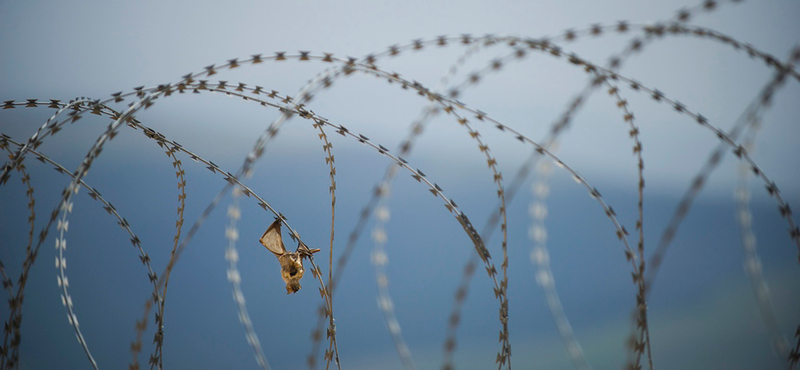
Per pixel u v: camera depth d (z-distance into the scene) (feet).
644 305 14.57
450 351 14.98
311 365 17.13
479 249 16.12
